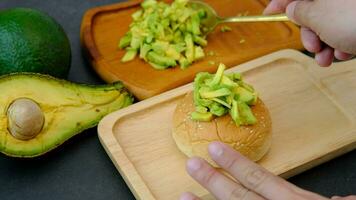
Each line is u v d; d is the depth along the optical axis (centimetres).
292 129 61
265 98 65
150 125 61
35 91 57
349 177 57
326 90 65
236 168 47
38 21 60
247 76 67
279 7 66
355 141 59
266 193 46
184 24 71
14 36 59
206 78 58
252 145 56
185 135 57
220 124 56
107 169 58
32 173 57
